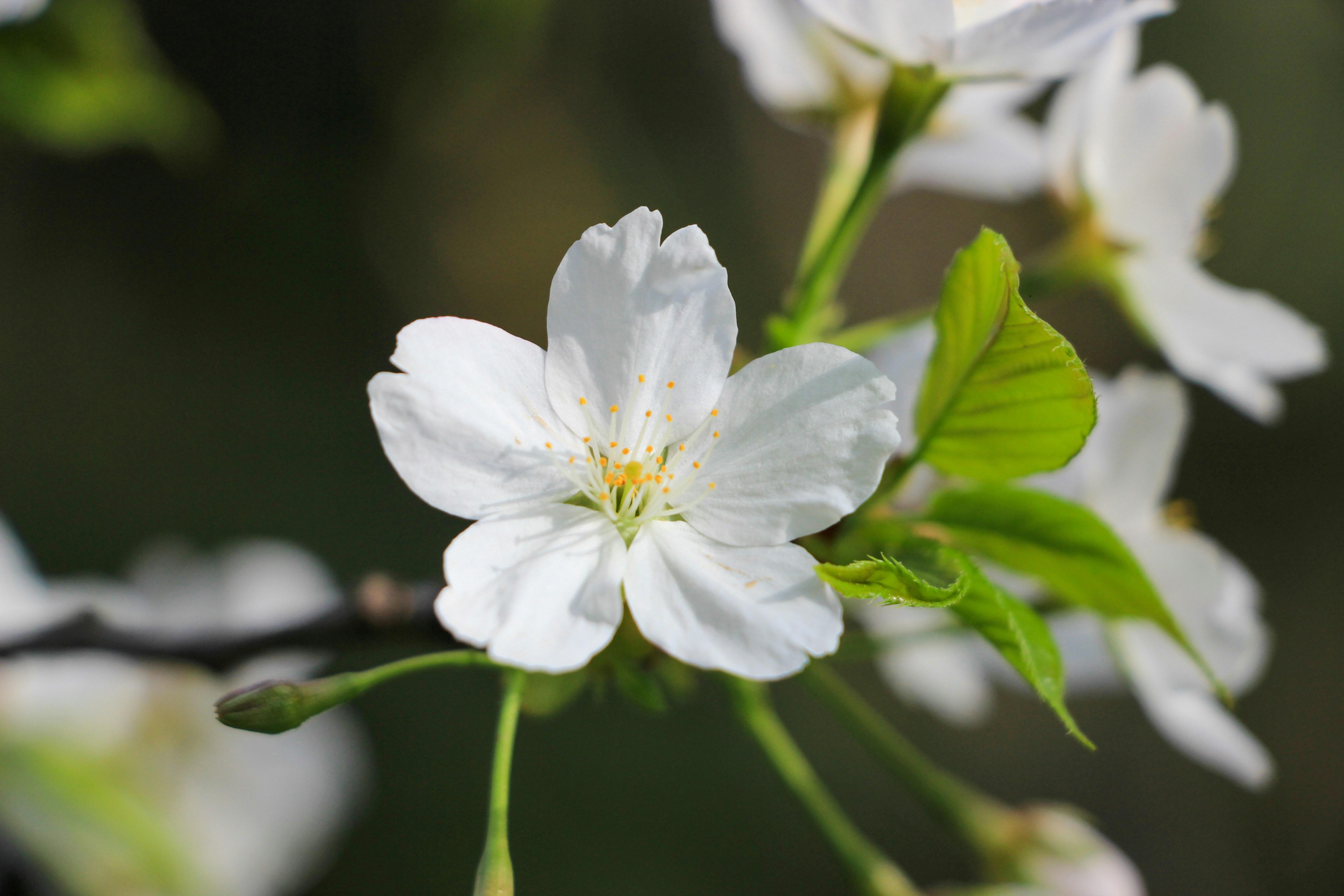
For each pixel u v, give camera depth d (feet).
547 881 2.16
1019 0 0.94
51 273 2.48
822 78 1.05
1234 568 1.03
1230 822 2.37
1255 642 1.03
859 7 0.92
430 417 0.86
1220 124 1.00
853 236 0.96
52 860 0.97
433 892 2.13
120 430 2.42
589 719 2.31
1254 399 1.03
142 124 1.10
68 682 1.01
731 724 2.35
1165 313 1.03
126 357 2.48
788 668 0.84
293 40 2.45
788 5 1.05
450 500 0.86
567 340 0.88
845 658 1.00
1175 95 1.01
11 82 1.08
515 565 0.86
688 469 0.88
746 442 0.87
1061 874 1.01
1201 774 2.40
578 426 0.88
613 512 0.88
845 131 1.05
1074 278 1.03
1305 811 2.36
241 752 1.04
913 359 1.01
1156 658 1.00
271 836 1.04
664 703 0.89
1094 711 2.44
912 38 0.92
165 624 1.11
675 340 0.88
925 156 1.07
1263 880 2.32
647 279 0.88
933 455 0.90
